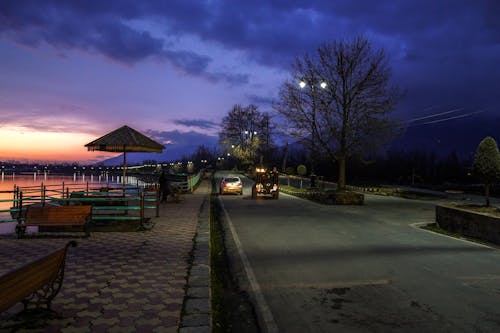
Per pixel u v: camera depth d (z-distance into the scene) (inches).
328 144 939.3
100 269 281.1
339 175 917.8
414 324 189.5
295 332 183.2
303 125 915.4
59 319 186.9
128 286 240.4
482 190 1322.6
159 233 443.5
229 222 571.8
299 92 927.7
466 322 191.3
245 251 369.1
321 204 869.2
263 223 561.0
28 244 372.8
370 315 202.5
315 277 276.1
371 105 870.4
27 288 159.6
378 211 724.7
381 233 471.8
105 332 172.2
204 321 185.3
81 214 414.3
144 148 572.7
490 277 273.1
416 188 1705.2
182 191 1187.9
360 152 911.0
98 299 216.1
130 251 344.2
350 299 228.2
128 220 529.3
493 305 216.1
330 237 442.9
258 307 217.0
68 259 312.3
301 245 396.8
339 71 885.2
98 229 461.1
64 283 246.2
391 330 183.0
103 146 565.9
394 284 257.1
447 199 1059.3
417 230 497.4
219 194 1185.4
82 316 191.0
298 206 821.9
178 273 271.1
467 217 450.0
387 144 917.8
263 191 1016.9
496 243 399.2
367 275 279.4
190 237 417.4
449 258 333.7
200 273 270.8
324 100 903.7
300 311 210.1
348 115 895.1
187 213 647.1
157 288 236.8
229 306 222.2
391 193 1240.2
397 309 210.7
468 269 295.1
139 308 202.5
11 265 289.9
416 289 245.9
